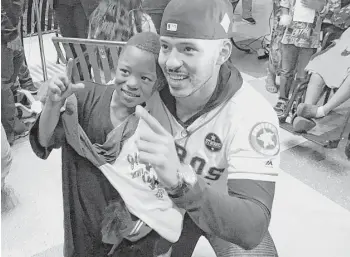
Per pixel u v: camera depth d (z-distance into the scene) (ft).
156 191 3.56
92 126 3.44
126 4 3.90
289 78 8.01
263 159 2.98
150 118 2.48
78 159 3.57
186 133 3.21
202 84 2.88
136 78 3.22
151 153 2.43
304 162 7.30
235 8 9.33
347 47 7.15
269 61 8.34
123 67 3.21
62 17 5.24
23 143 6.43
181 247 3.90
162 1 3.84
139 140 2.48
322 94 7.67
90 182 3.58
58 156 6.30
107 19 3.98
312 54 7.80
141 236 3.75
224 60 2.97
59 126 3.48
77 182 3.60
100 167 3.52
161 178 2.48
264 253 4.02
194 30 2.71
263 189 2.90
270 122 3.09
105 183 3.59
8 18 6.07
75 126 3.41
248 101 3.13
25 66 7.06
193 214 2.59
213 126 3.16
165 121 3.26
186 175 2.51
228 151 3.13
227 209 2.60
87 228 3.77
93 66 3.84
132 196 3.59
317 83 7.45
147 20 3.95
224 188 3.27
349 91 6.95
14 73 6.49
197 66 2.79
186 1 2.73
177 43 2.77
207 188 2.60
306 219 6.20
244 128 3.06
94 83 3.50
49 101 3.27
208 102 3.12
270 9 9.59
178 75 2.83
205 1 2.73
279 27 7.91
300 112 7.35
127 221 3.68
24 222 5.40
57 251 5.11
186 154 3.24
